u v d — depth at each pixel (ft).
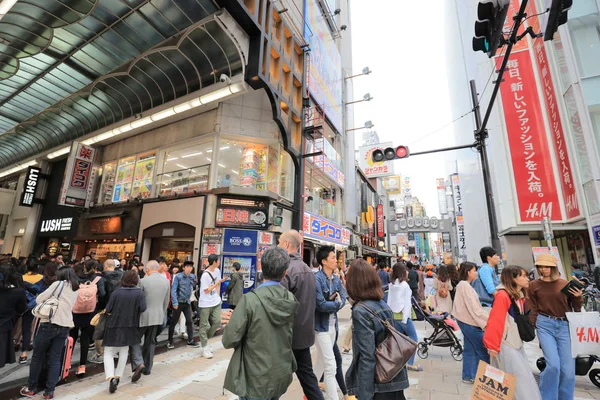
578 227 31.17
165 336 22.11
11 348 12.45
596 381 12.94
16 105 48.06
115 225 42.52
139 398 11.42
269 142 40.42
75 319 14.03
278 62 38.58
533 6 38.55
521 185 36.94
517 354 8.43
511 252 36.68
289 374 6.83
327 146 55.11
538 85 38.19
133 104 44.04
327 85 55.36
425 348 17.48
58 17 30.71
